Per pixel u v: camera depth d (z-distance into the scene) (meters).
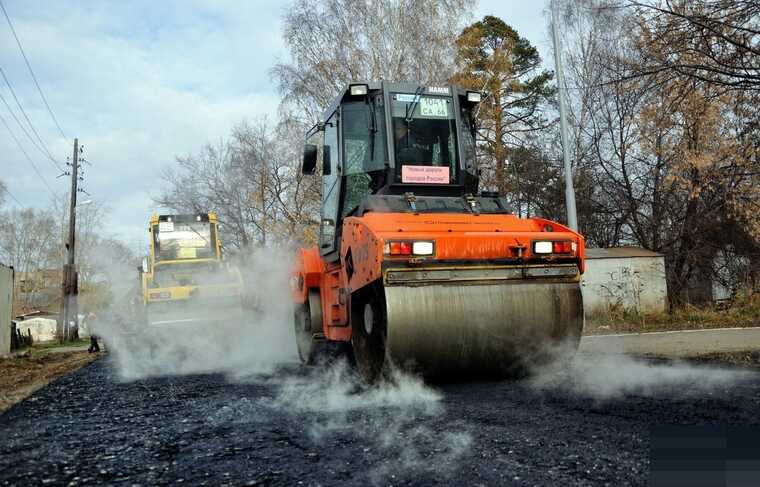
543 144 30.20
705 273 22.38
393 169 7.46
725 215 19.81
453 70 24.30
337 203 7.85
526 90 32.84
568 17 14.47
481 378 6.35
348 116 7.87
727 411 4.43
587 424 4.26
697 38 10.62
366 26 24.09
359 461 3.70
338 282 7.77
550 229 6.62
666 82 11.09
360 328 6.73
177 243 18.42
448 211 6.86
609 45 15.40
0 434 5.27
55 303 63.97
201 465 3.82
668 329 14.73
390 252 5.78
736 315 16.44
